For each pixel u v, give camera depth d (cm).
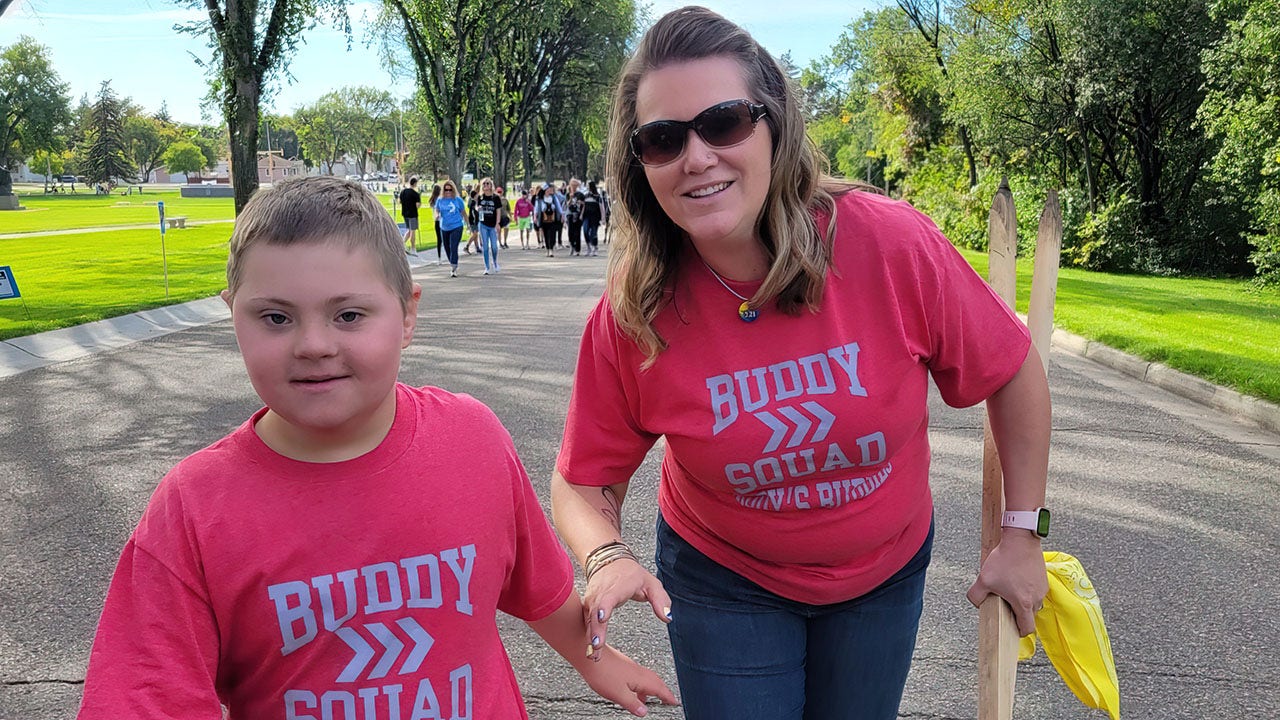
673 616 188
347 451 128
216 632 123
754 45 158
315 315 119
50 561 414
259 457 125
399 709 129
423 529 129
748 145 153
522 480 148
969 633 347
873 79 3422
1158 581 395
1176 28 1975
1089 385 808
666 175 156
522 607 157
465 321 1133
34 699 302
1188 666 324
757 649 180
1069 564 198
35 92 9425
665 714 297
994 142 2484
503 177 4812
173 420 661
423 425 135
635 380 174
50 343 967
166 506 121
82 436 621
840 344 163
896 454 174
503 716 141
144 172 14475
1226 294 1560
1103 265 2253
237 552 120
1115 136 2411
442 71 3569
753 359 165
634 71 160
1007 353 172
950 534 448
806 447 164
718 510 176
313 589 123
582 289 1519
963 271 170
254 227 121
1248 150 1606
